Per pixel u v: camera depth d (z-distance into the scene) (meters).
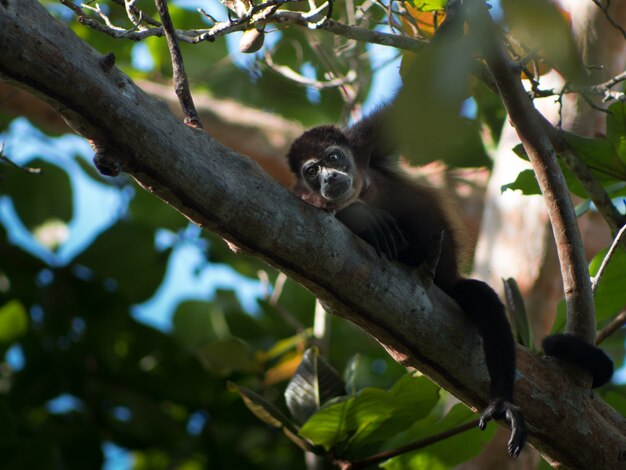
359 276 7.11
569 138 8.06
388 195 10.24
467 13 3.20
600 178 8.39
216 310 15.37
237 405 14.50
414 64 2.82
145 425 14.59
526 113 6.87
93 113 5.91
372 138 10.54
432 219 10.04
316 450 8.69
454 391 7.82
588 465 7.66
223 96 15.89
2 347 15.35
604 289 8.92
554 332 9.15
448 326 7.55
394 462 9.13
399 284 7.29
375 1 8.63
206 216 6.55
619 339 14.73
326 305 7.46
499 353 7.66
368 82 13.56
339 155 10.36
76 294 15.33
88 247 15.49
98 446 14.28
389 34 7.21
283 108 15.80
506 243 12.17
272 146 15.90
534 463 11.43
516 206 12.15
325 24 7.14
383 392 7.98
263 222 6.65
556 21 2.91
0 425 13.52
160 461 15.44
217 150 6.56
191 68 15.97
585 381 7.69
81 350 14.99
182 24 15.76
